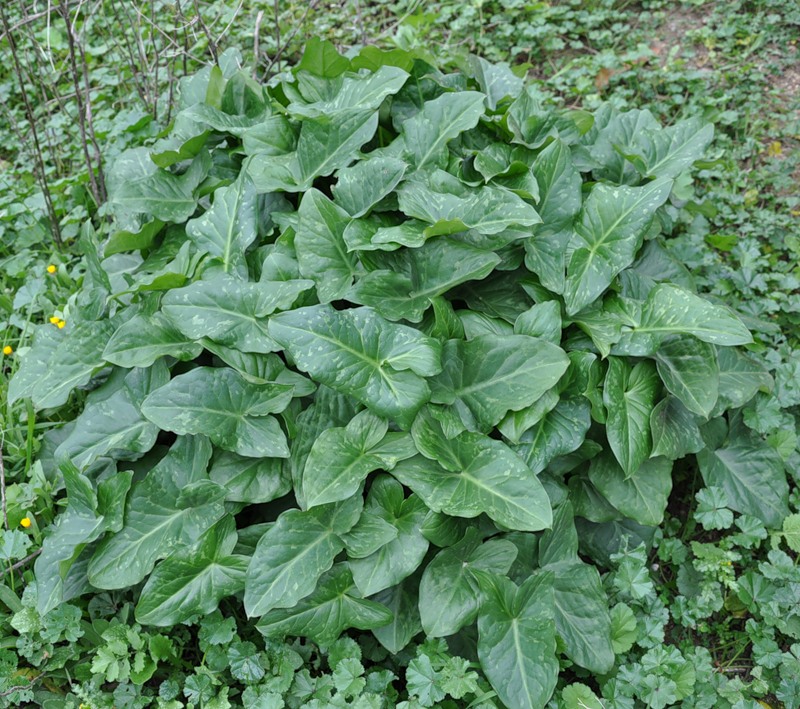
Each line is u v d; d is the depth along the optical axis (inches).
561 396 109.7
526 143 130.5
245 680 101.7
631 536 122.0
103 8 229.6
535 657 98.5
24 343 153.1
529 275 120.0
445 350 106.5
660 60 217.0
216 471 107.4
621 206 117.6
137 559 103.1
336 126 124.0
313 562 98.3
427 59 150.9
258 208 124.5
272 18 221.5
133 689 105.1
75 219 176.2
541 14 228.1
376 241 108.4
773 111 200.2
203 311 108.0
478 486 100.6
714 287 154.8
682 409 118.9
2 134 209.0
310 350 100.3
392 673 102.6
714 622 121.5
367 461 100.7
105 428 112.2
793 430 132.1
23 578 117.1
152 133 189.5
